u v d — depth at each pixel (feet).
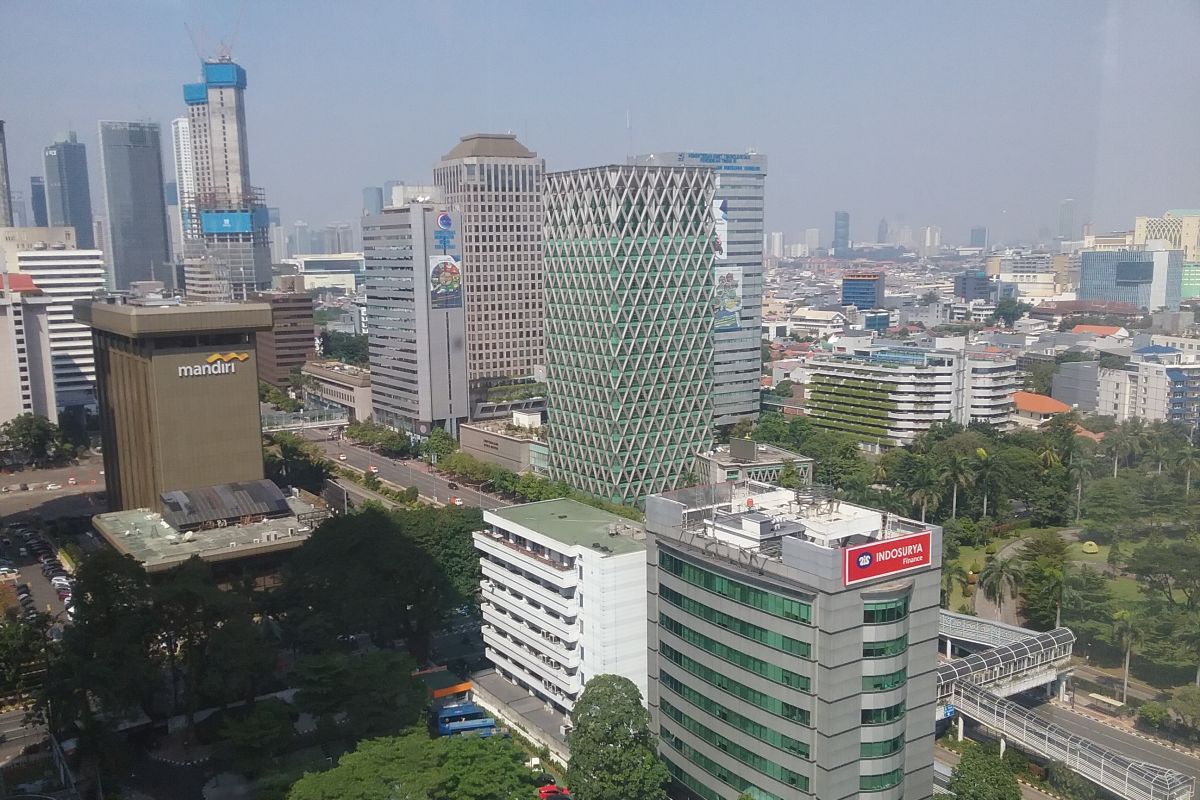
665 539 480.64
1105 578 644.27
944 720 546.67
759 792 432.66
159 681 526.98
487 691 602.85
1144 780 443.73
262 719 476.54
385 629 622.95
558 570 542.98
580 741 456.86
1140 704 558.56
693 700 469.16
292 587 617.62
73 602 542.57
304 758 479.00
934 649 433.07
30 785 487.61
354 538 638.94
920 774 440.04
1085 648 615.98
